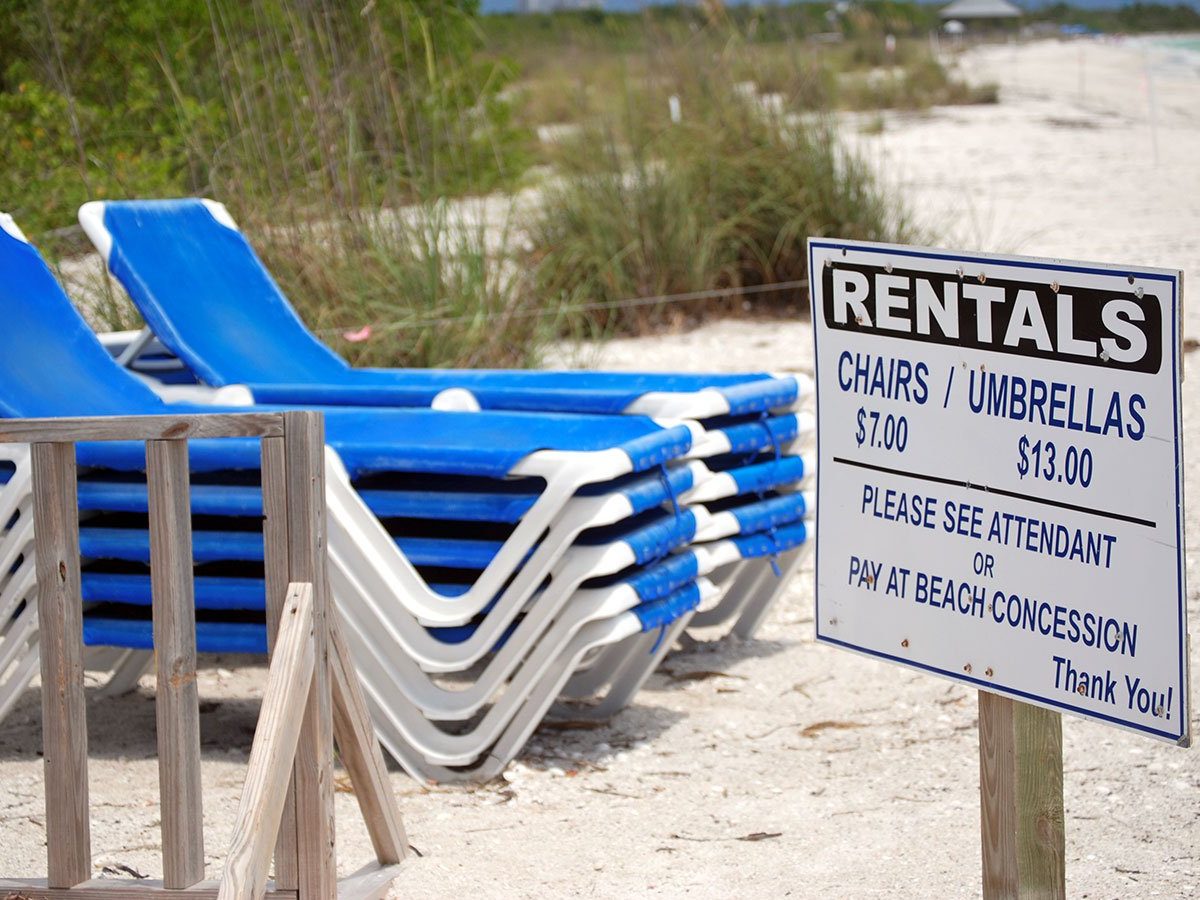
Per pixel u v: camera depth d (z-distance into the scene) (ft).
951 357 9.26
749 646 18.85
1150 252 44.42
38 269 17.49
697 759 15.14
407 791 14.56
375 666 14.94
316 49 35.81
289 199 31.24
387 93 36.01
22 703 17.28
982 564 9.21
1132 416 8.30
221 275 21.21
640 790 14.37
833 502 10.15
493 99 53.31
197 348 19.53
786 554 18.69
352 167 31.68
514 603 14.49
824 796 14.11
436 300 30.94
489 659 18.56
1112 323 8.33
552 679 14.80
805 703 16.76
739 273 40.70
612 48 48.06
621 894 12.07
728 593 19.04
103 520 16.11
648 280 38.63
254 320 20.98
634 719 16.31
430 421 16.58
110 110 45.01
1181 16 307.17
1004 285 8.86
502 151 45.57
